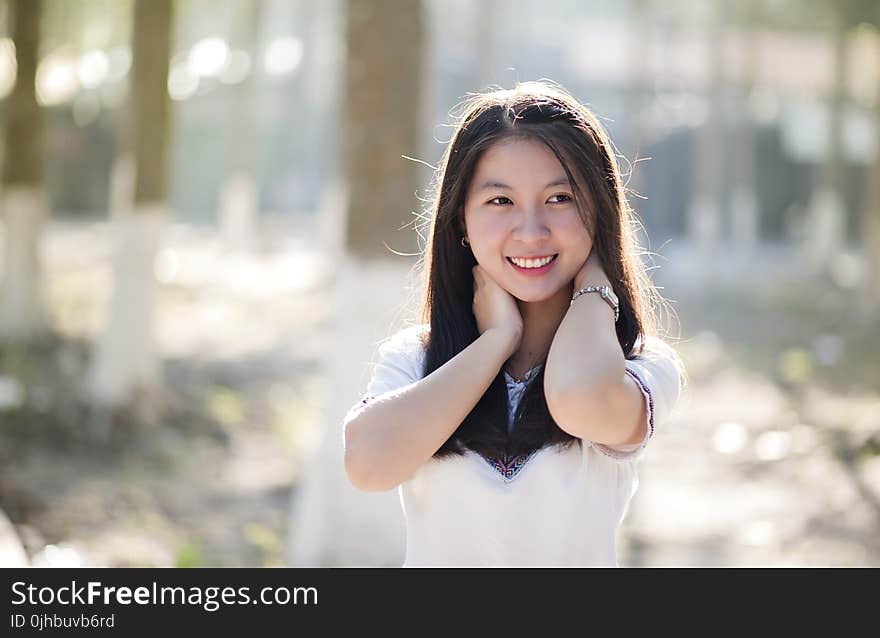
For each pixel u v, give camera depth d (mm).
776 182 51031
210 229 48531
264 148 51969
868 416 16938
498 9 41375
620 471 3596
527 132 3486
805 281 35438
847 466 14477
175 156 51188
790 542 11547
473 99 3875
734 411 18250
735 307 30328
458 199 3602
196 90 51938
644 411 3389
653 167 47969
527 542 3465
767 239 50875
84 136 49094
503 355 3436
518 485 3436
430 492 3510
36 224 20375
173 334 24500
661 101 47500
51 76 38375
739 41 41469
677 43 45938
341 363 10688
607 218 3553
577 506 3463
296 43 52312
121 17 36562
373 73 10734
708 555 11156
